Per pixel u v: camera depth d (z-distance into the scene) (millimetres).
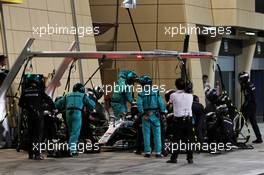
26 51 56438
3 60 61656
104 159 53406
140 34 90250
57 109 56875
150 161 52219
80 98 55438
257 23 104000
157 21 89812
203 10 94312
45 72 70625
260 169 47719
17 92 61000
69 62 61750
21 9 69438
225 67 105375
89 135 57688
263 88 116312
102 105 63469
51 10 73812
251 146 62938
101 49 91000
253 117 67688
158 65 89562
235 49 107188
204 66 97812
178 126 50750
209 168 48062
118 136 58031
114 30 91000
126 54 56031
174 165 49781
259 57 114375
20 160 52594
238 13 97375
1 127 61531
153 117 54312
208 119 58969
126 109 65188
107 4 91312
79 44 77500
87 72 76688
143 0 90125
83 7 79375
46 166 48906
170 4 89312
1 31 66125
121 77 64875
